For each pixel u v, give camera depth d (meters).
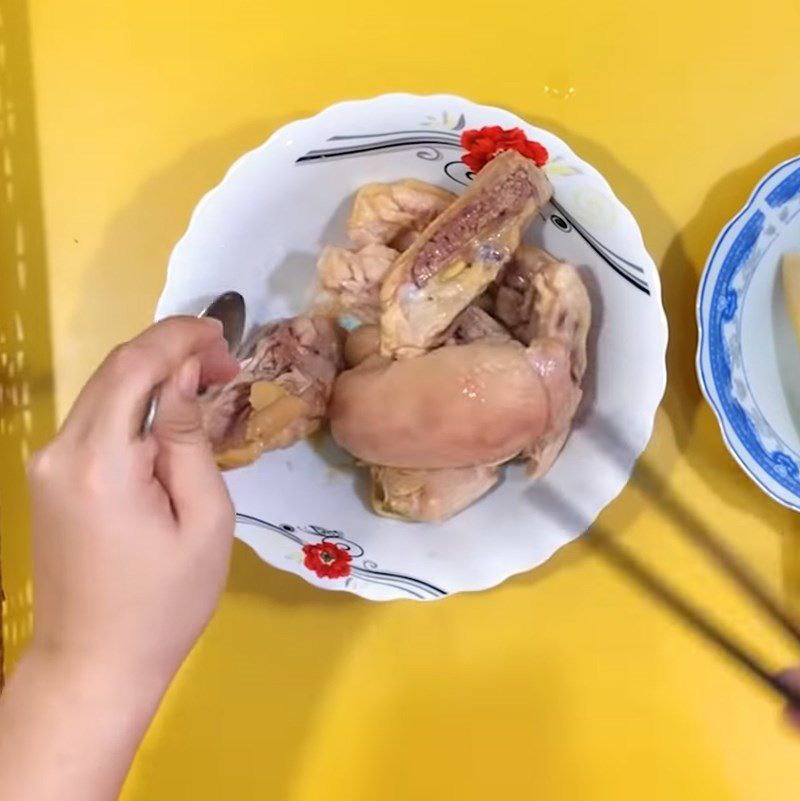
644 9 0.49
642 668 0.49
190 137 0.49
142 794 0.49
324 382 0.46
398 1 0.49
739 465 0.48
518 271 0.45
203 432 0.35
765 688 0.49
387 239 0.46
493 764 0.49
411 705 0.49
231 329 0.44
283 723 0.49
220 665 0.49
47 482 0.30
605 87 0.49
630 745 0.49
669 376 0.49
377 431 0.43
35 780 0.31
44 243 0.49
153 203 0.49
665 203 0.49
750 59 0.49
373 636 0.49
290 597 0.49
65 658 0.31
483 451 0.43
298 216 0.45
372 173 0.45
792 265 0.47
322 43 0.49
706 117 0.49
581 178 0.41
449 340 0.45
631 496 0.49
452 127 0.42
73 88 0.49
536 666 0.49
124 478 0.30
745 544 0.49
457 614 0.49
